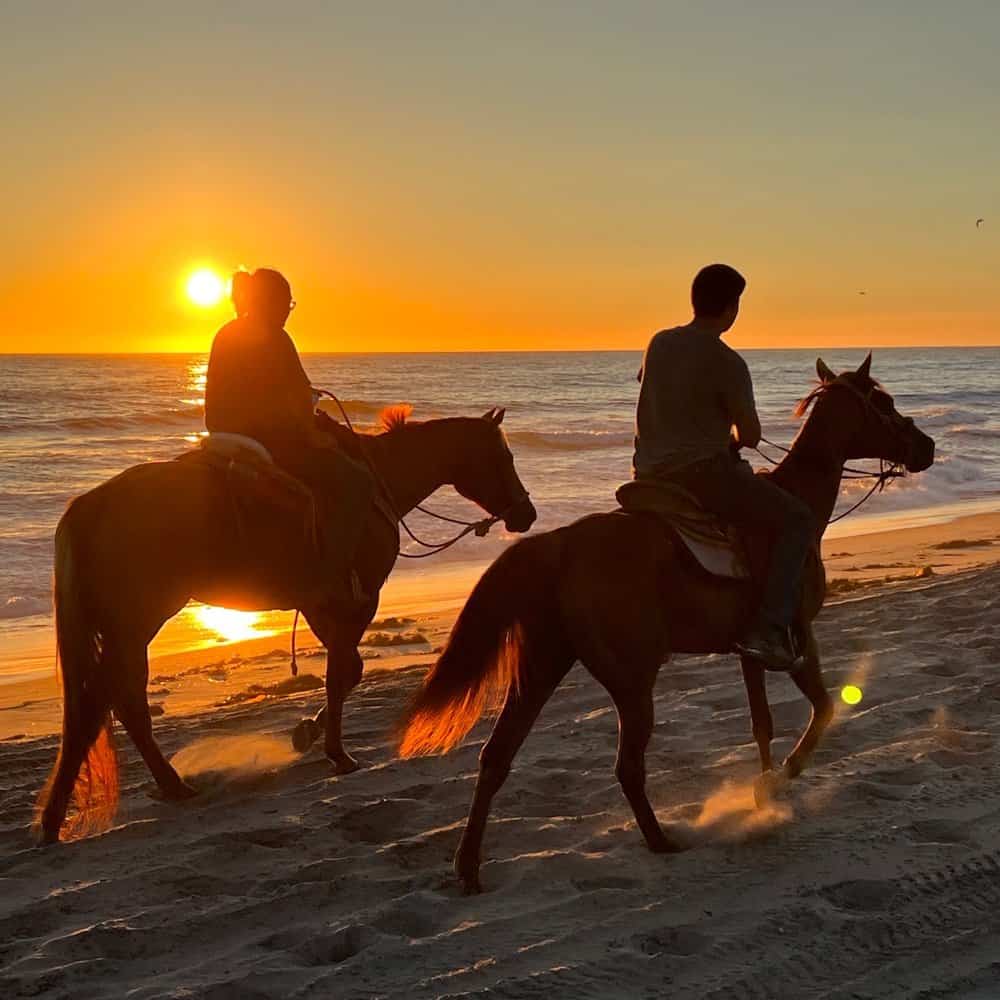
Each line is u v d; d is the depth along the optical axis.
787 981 4.06
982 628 10.09
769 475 6.00
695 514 5.37
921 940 4.35
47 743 8.56
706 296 5.37
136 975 4.30
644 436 5.51
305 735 7.44
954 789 5.96
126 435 44.41
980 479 32.16
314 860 5.47
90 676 6.11
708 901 4.76
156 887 5.16
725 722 7.58
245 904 4.87
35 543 20.56
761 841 5.38
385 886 5.05
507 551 5.20
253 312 6.87
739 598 5.39
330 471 6.89
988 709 7.51
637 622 5.11
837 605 12.00
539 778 6.49
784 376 123.44
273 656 12.98
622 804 6.07
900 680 8.38
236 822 6.06
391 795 6.38
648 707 5.20
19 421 47.56
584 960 4.23
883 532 22.53
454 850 5.48
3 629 14.99
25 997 4.11
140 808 6.36
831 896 4.79
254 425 6.80
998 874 4.90
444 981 4.10
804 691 5.80
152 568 6.29
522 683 5.12
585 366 171.38
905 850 5.19
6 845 5.94
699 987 4.02
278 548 6.66
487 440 7.96
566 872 5.11
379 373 134.75
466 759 7.01
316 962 4.46
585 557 5.11
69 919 4.88
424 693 5.09
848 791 6.00
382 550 7.42
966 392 83.25
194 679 11.73
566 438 41.00
